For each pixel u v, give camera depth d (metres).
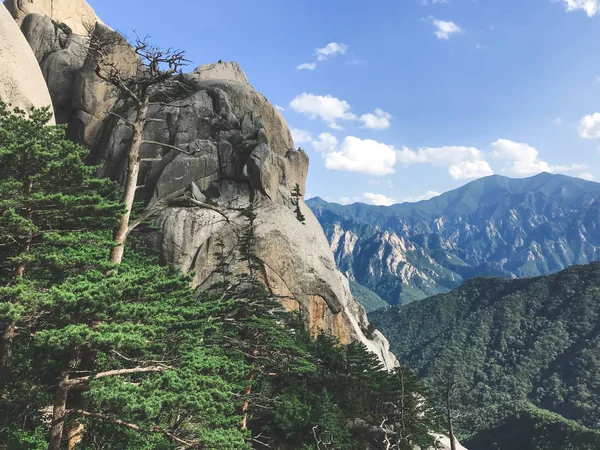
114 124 53.94
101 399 10.62
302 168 68.06
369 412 40.72
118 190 28.12
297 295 49.78
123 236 16.95
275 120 68.94
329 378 41.38
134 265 24.98
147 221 35.62
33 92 36.97
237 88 65.00
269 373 31.81
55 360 14.52
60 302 11.00
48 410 19.08
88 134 54.38
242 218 49.12
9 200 14.20
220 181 52.97
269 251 48.47
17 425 16.25
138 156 17.56
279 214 51.62
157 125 53.31
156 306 14.46
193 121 54.59
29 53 38.88
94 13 78.12
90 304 11.27
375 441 38.78
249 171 52.72
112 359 14.62
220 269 38.47
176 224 46.22
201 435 12.45
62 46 59.22
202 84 64.81
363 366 42.34
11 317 10.75
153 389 11.76
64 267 14.95
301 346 38.72
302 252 51.09
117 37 17.73
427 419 41.66
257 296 33.06
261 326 29.27
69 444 14.04
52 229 16.56
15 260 14.49
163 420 13.88
